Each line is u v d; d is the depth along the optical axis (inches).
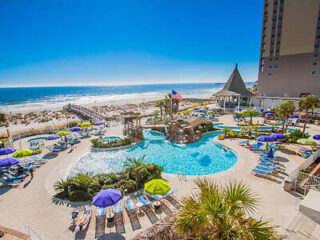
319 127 1333.7
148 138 1176.2
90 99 5447.8
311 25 2004.2
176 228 267.3
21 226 425.1
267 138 814.5
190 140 1083.3
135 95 7121.1
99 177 610.2
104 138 1159.0
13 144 1078.4
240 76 2253.9
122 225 421.4
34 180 642.8
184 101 3656.5
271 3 2172.7
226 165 791.1
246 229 236.1
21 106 3634.4
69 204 505.7
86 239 383.2
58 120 2121.1
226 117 1780.3
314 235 298.7
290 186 541.6
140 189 577.3
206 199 267.0
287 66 2166.6
